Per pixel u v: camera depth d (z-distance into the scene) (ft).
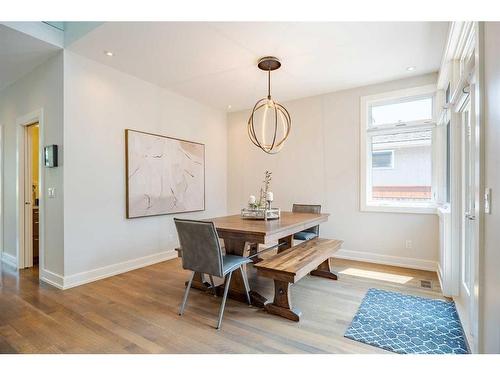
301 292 9.59
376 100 13.42
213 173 17.47
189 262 8.05
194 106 15.99
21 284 10.44
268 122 16.81
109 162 11.53
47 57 10.50
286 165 16.11
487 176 4.28
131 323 7.44
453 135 8.96
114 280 10.93
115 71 11.76
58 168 10.22
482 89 4.49
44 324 7.38
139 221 12.81
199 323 7.45
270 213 10.96
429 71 11.93
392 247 13.06
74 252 10.32
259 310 8.27
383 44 9.62
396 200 13.33
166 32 8.86
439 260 11.27
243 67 11.52
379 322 7.45
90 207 10.84
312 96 15.14
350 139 14.08
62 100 10.04
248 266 12.75
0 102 13.87
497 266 3.83
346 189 14.21
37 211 13.74
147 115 13.17
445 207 11.05
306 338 6.70
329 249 9.91
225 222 9.98
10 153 13.26
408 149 13.01
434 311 8.08
